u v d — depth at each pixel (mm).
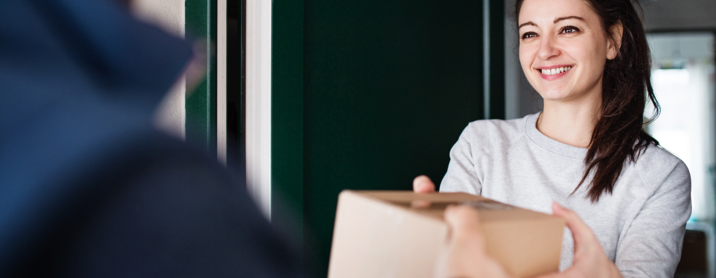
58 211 277
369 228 560
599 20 1170
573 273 586
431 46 1733
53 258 275
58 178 280
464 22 1839
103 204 287
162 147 322
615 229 1123
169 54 336
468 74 1854
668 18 4758
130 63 319
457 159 1323
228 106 1361
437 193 709
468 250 425
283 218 1343
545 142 1241
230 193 346
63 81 296
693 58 7012
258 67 1354
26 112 282
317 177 1445
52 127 287
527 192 1208
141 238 294
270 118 1329
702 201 6957
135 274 290
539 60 1201
